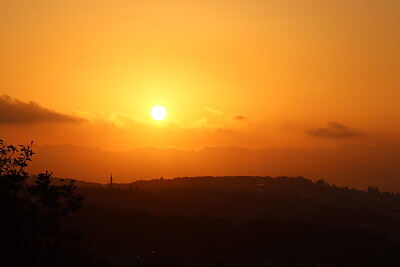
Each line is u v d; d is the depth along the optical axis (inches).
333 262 5718.5
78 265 1676.9
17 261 1381.6
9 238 1375.5
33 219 1437.0
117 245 5103.3
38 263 1430.9
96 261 1859.0
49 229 1453.0
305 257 5782.5
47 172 1487.5
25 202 1438.2
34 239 1429.6
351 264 5684.1
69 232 1496.1
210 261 5413.4
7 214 1386.6
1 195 1402.6
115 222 5575.8
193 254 5649.6
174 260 5017.2
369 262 5728.3
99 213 5580.7
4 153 1467.8
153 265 4783.5
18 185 1446.9
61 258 1491.1
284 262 5575.8
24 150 1481.3
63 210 1489.9
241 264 5339.6
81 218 5177.2
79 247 1758.1
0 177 1435.8
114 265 3954.2
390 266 5753.0
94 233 5073.8
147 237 5605.3
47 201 1457.9
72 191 1519.4
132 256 4874.5
